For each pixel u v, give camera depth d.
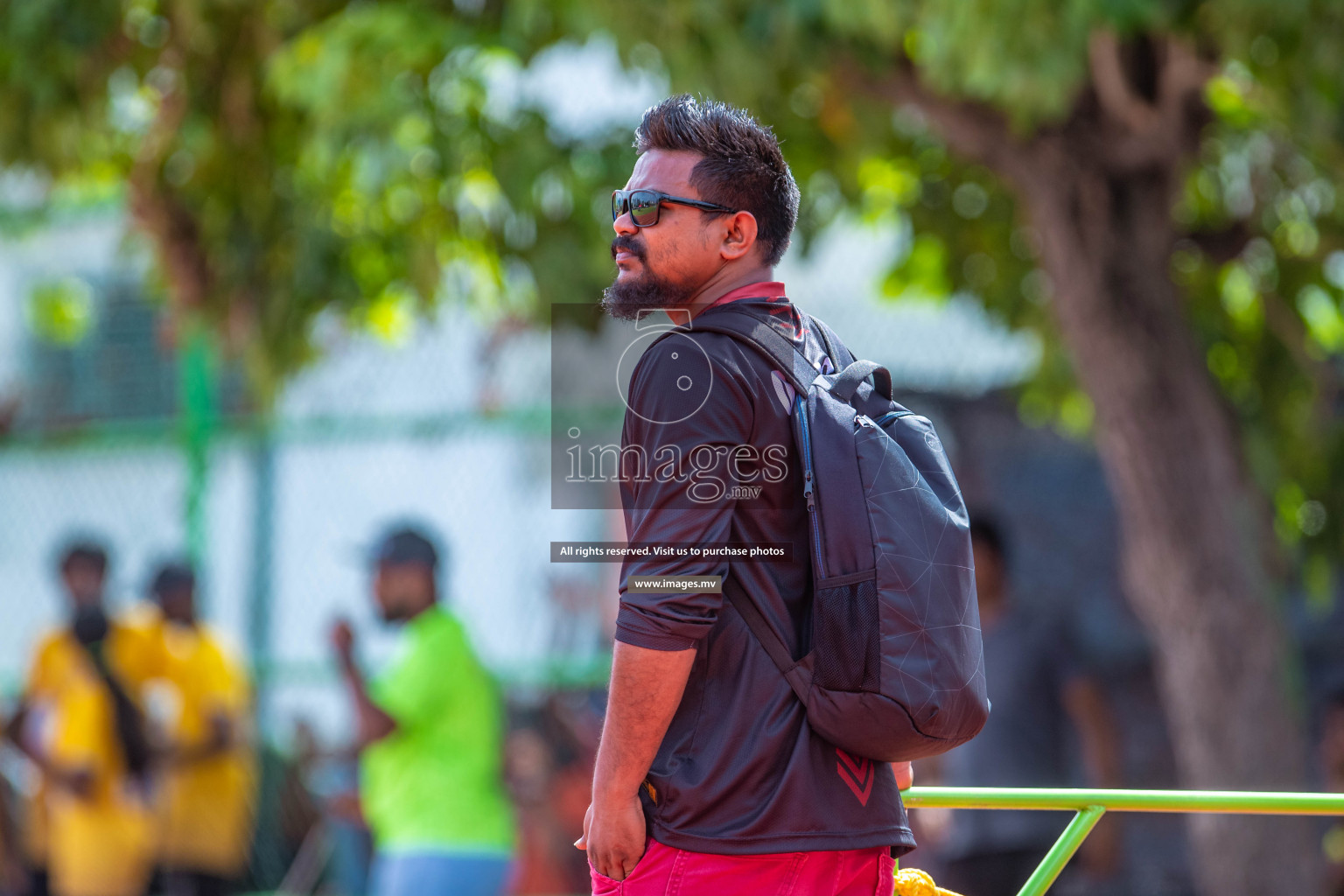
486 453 23.97
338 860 22.84
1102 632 30.39
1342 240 21.05
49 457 26.58
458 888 18.30
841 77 17.89
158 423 24.73
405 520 23.44
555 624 23.55
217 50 19.78
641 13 15.49
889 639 6.16
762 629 6.40
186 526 23.91
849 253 27.92
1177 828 26.64
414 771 18.64
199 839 22.75
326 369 24.31
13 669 27.52
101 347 27.12
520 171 16.41
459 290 20.31
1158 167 18.31
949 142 18.86
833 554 6.25
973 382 29.12
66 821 22.80
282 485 24.97
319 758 23.52
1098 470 30.83
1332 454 22.44
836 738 6.32
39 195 25.67
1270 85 16.06
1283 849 18.03
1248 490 20.53
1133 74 17.70
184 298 20.92
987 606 18.91
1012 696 18.52
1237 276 23.55
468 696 18.86
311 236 20.17
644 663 6.14
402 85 15.84
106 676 22.58
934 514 6.40
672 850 6.41
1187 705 18.31
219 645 23.23
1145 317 18.19
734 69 15.78
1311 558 22.66
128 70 20.34
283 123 20.27
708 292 6.80
